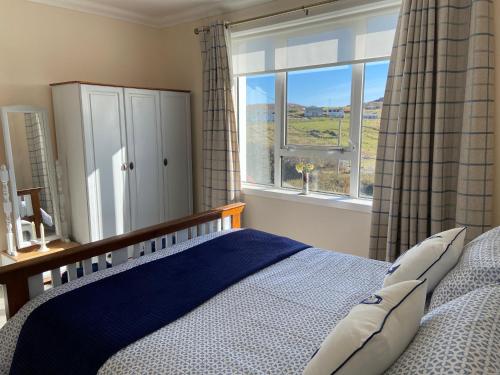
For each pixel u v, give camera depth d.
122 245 1.91
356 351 0.85
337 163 3.13
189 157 3.97
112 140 3.27
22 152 3.04
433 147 2.37
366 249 2.92
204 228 2.46
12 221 3.04
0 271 1.48
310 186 3.33
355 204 2.92
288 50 3.21
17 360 1.36
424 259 1.36
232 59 3.48
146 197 3.60
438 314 1.00
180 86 4.03
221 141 3.52
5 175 2.90
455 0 2.23
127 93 3.35
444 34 2.24
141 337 1.26
